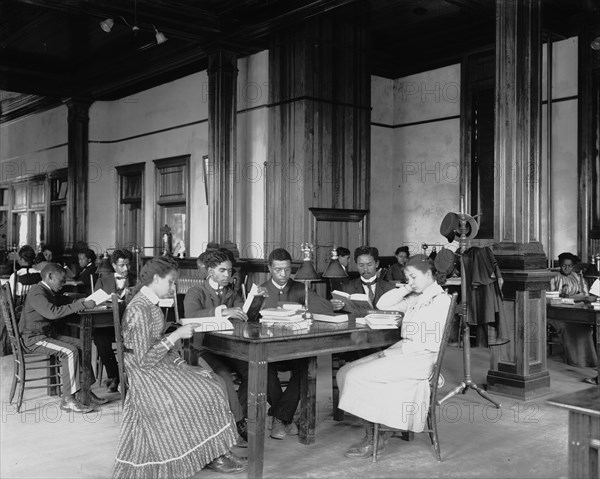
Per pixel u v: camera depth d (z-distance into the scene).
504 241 6.48
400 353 4.56
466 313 6.07
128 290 6.61
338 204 10.27
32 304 5.81
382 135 12.08
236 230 10.96
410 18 10.62
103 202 14.38
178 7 9.23
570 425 2.80
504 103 6.48
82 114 13.73
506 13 6.46
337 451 4.62
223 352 4.29
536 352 6.37
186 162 12.31
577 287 8.27
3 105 16.98
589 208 9.46
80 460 4.42
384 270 10.23
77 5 8.52
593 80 9.45
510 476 4.15
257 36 9.92
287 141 10.11
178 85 12.53
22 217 17.44
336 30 10.25
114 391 6.35
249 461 4.05
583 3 9.30
